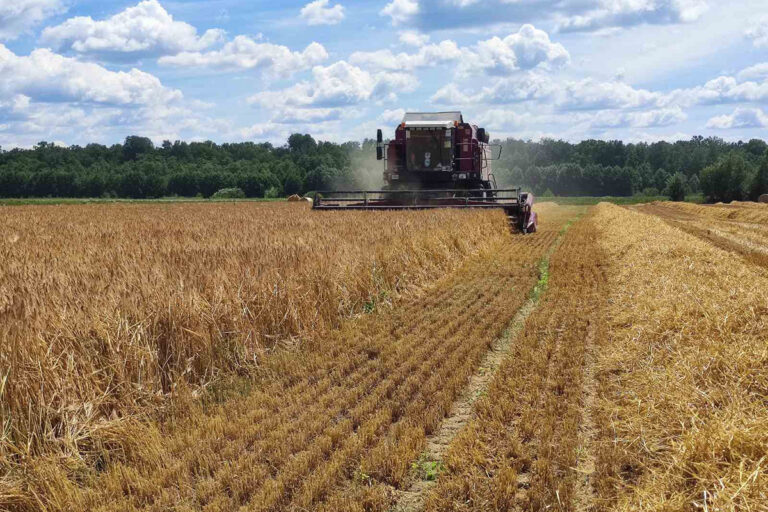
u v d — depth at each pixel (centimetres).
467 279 1332
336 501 453
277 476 484
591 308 1039
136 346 605
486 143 2592
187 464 499
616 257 1620
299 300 869
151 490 465
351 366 759
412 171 2297
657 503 420
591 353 795
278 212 2617
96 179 11812
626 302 1014
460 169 2306
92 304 632
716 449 449
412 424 577
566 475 486
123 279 753
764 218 3472
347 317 975
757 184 10412
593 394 656
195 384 663
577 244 1997
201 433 559
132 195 11850
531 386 670
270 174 11781
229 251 1020
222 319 741
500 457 517
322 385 682
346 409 623
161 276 764
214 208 3409
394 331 923
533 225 2450
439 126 2247
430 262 1321
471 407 630
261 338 793
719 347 639
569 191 15675
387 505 455
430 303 1099
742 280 1012
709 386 568
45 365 514
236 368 727
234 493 459
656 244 1565
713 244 2134
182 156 16138
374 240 1263
